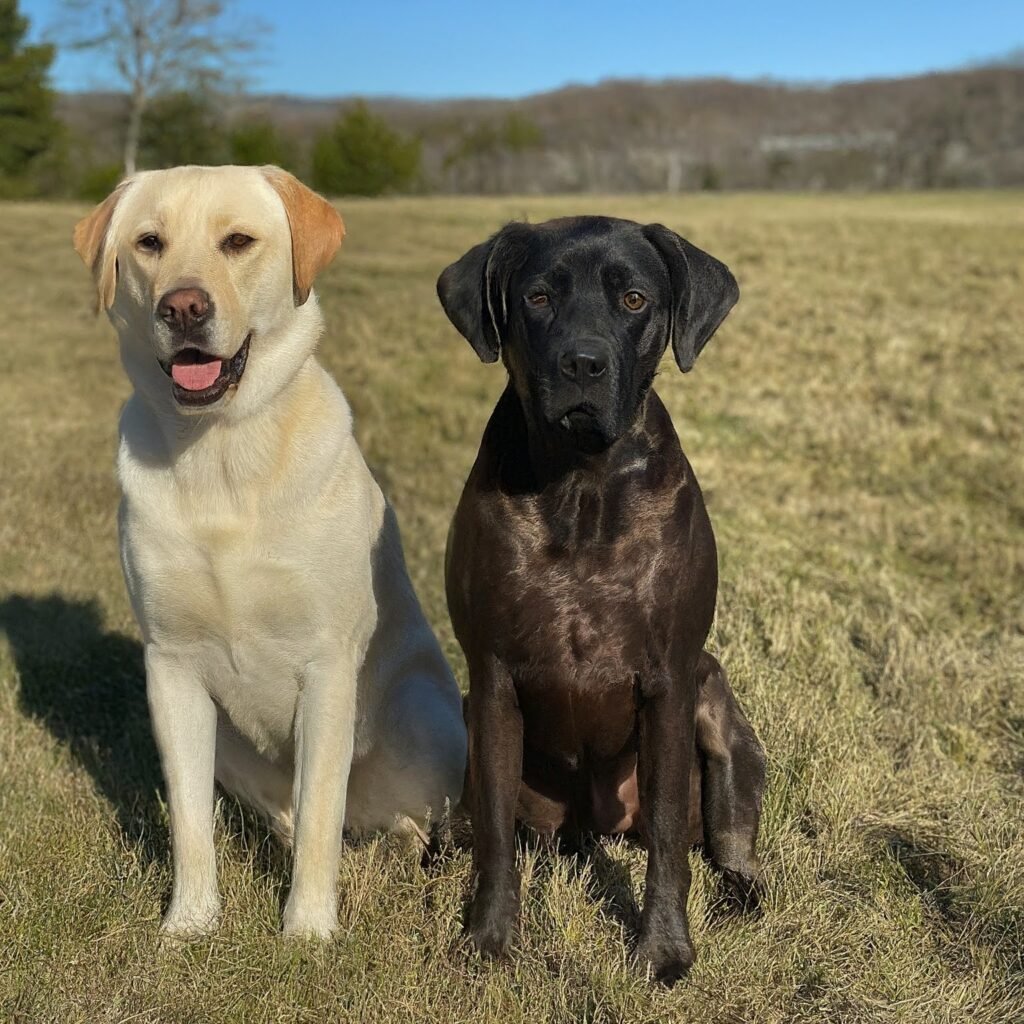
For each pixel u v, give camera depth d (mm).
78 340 13273
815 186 73188
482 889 3113
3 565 6059
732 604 5180
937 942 3199
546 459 3068
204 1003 2822
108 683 4973
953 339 13141
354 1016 2812
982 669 4844
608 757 3367
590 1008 2873
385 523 3701
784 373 11664
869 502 7523
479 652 3186
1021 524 7129
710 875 3479
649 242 3244
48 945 2990
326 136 54188
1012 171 70938
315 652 3207
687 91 84000
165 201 3105
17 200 42906
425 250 21969
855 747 4109
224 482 3059
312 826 3186
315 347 3320
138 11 47219
